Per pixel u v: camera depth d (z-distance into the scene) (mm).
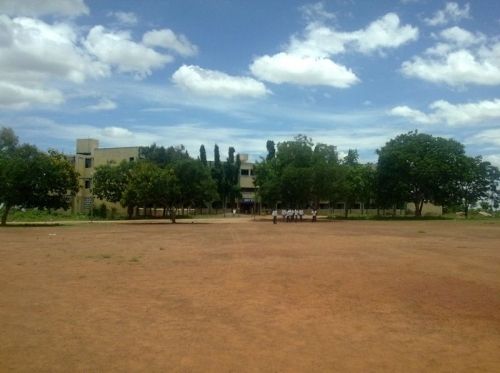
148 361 6957
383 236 33000
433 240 29438
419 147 69875
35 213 65625
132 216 69438
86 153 86000
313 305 10672
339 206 105938
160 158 76000
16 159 47281
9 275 14719
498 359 7188
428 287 12930
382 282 13656
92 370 6598
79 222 55906
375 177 72562
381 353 7395
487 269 16375
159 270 15867
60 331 8516
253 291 12250
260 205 100438
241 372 6547
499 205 81375
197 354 7273
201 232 36969
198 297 11484
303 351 7453
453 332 8602
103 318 9438
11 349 7496
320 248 23766
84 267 16531
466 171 69688
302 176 62500
